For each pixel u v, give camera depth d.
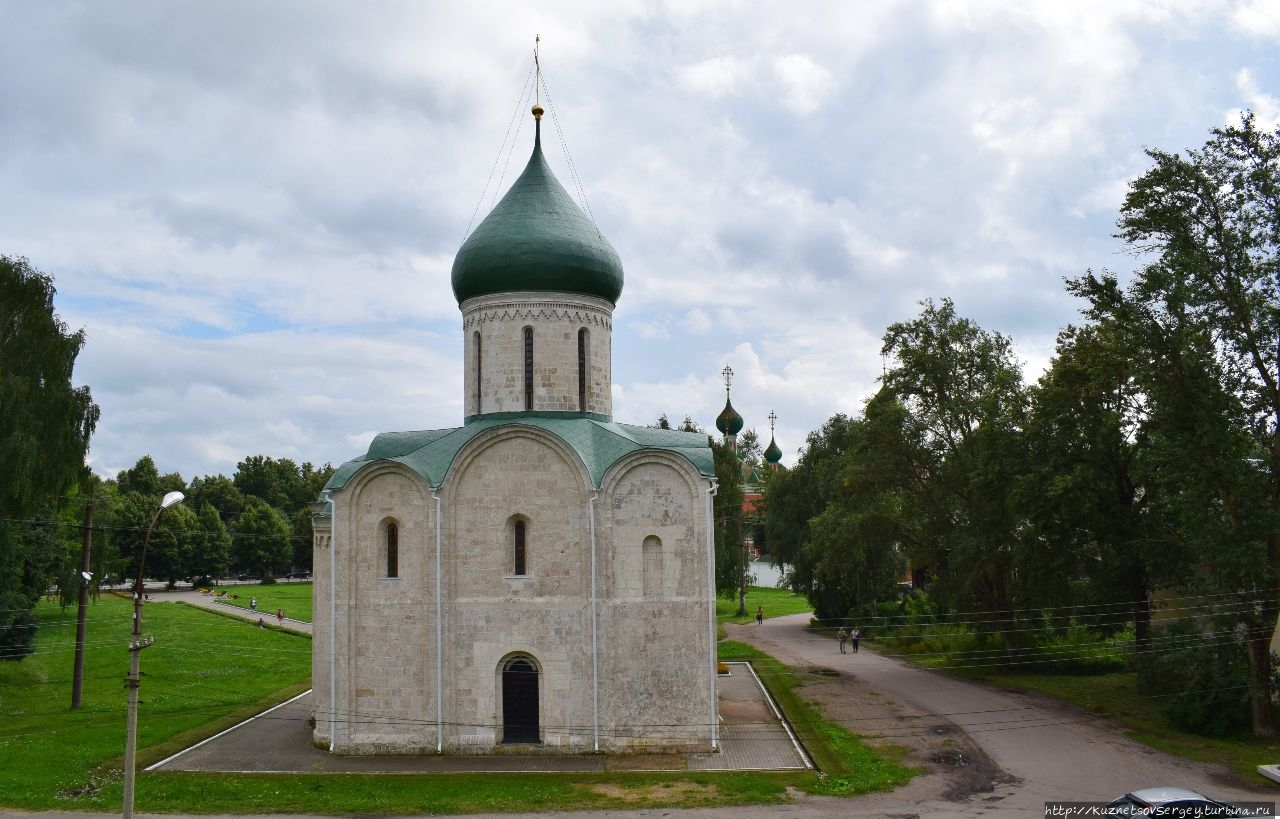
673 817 33.09
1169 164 43.62
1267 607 43.06
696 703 40.91
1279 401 44.03
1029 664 63.44
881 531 67.88
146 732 45.31
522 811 33.84
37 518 61.69
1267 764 38.62
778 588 143.62
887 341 68.12
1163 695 50.88
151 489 175.88
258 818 33.47
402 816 33.66
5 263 58.06
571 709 40.72
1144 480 52.66
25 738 44.34
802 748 42.00
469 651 41.12
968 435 64.81
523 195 47.50
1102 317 47.00
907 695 54.84
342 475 43.69
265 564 153.38
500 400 46.09
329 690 42.47
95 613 103.25
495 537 41.50
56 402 56.06
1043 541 55.91
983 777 37.59
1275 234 43.06
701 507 41.53
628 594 41.16
